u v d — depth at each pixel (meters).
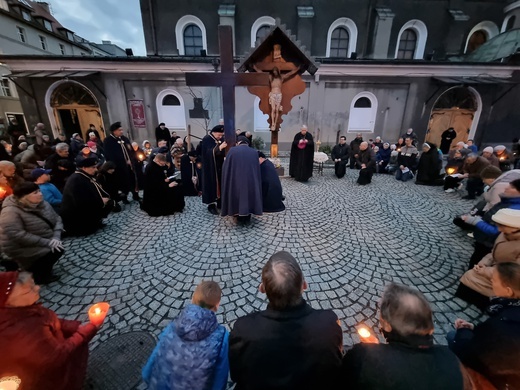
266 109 7.09
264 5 13.75
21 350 1.33
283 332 1.06
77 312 2.54
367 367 1.00
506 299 1.43
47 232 2.92
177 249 3.67
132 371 1.94
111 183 4.98
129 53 12.10
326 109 12.71
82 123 12.51
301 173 7.41
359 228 4.39
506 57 12.21
